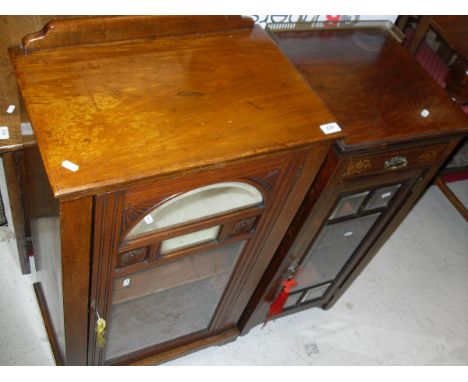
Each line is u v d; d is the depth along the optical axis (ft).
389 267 6.17
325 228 3.83
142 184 2.27
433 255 6.47
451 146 3.53
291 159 2.78
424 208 6.97
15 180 3.84
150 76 2.57
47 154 2.11
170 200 2.58
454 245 6.66
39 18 3.15
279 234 3.60
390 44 3.98
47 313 4.58
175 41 2.80
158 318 4.07
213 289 4.03
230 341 4.98
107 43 2.62
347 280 4.99
